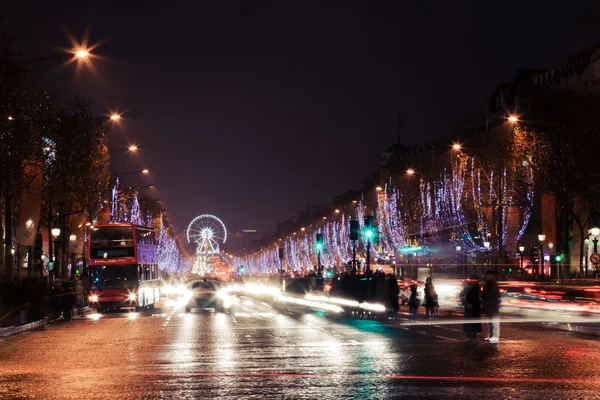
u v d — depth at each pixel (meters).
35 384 18.55
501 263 68.75
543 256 88.25
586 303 47.94
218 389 17.36
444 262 115.06
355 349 26.19
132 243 57.31
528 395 16.02
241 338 31.56
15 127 47.16
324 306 61.22
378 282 45.66
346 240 171.12
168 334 34.50
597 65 86.19
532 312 48.38
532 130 68.19
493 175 84.94
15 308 48.94
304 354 24.73
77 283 49.94
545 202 88.75
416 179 125.00
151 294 63.56
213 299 58.81
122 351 26.70
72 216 76.06
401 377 19.00
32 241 62.06
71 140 62.88
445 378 18.75
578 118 67.25
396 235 126.94
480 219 89.38
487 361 22.25
